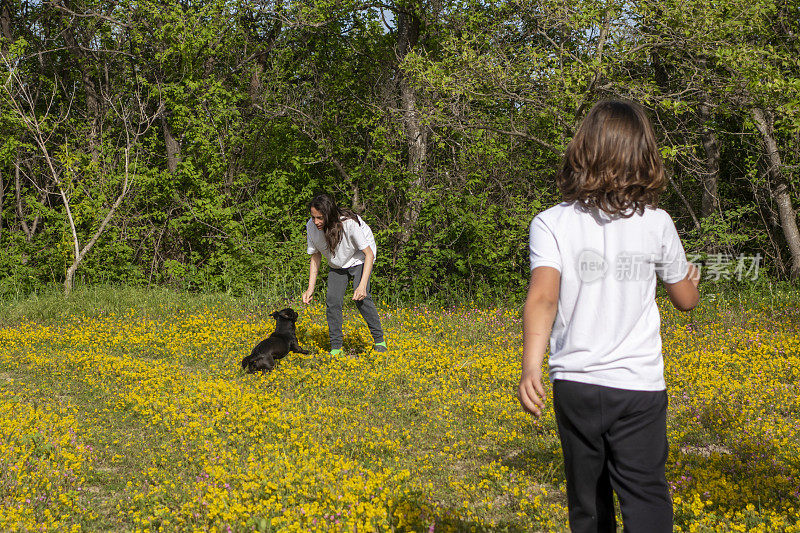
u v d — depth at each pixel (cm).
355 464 445
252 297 1264
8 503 372
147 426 545
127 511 392
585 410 216
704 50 1120
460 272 1285
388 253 1311
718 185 1540
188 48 1551
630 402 213
